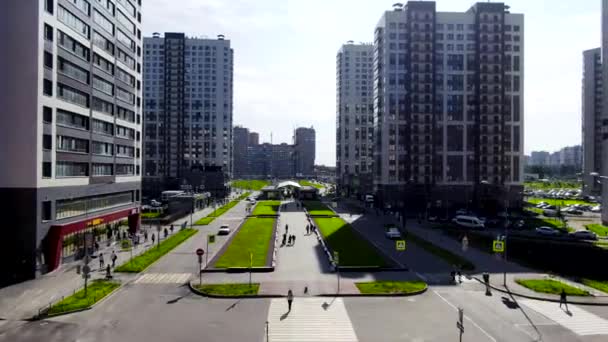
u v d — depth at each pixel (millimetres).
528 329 36188
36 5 53875
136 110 88688
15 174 53281
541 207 147125
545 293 46125
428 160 143000
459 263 60438
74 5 63156
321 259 63031
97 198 71188
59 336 34219
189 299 43875
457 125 143750
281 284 49031
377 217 121938
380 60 150125
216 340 33594
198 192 185875
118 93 79625
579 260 64062
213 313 39688
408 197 142500
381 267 56406
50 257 55688
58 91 59062
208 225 102812
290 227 99250
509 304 42719
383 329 35969
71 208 62406
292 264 59594
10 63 53656
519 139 143250
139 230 89000
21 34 53719
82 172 66000
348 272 55344
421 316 39125
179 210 121938
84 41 66375
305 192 191625
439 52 144250
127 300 43531
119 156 79938
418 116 143000
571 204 154875
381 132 147875
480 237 85750
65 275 53500
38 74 54031
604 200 102125
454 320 38125
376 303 42750
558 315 39594
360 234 88750
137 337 34094
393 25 144250
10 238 52844
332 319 38219
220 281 50312
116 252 68125
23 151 53469
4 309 40562
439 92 143625
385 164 144500
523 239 83250
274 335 34594
